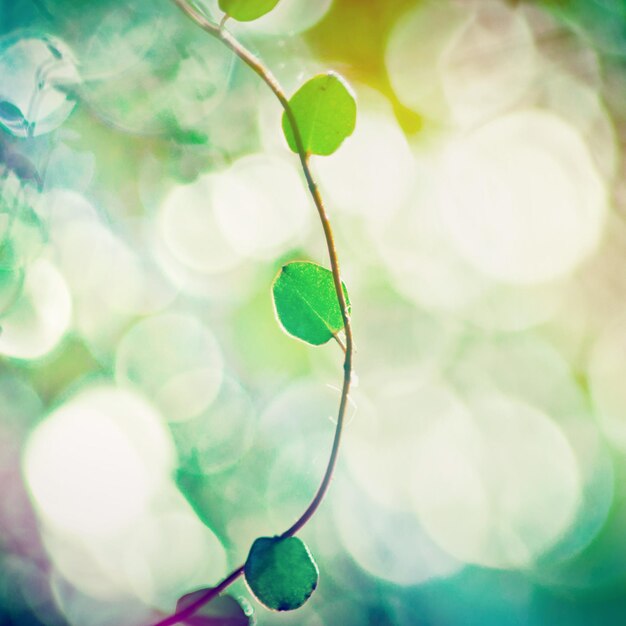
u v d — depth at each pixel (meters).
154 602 0.66
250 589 0.31
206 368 0.73
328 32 0.77
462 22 0.84
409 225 0.86
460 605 0.85
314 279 0.33
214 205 0.71
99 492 0.62
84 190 0.59
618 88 0.85
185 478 0.72
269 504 0.76
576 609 0.88
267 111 0.71
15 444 0.58
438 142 0.87
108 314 0.63
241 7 0.32
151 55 0.61
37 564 0.59
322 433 0.81
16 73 0.47
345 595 0.80
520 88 0.86
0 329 0.42
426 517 0.87
